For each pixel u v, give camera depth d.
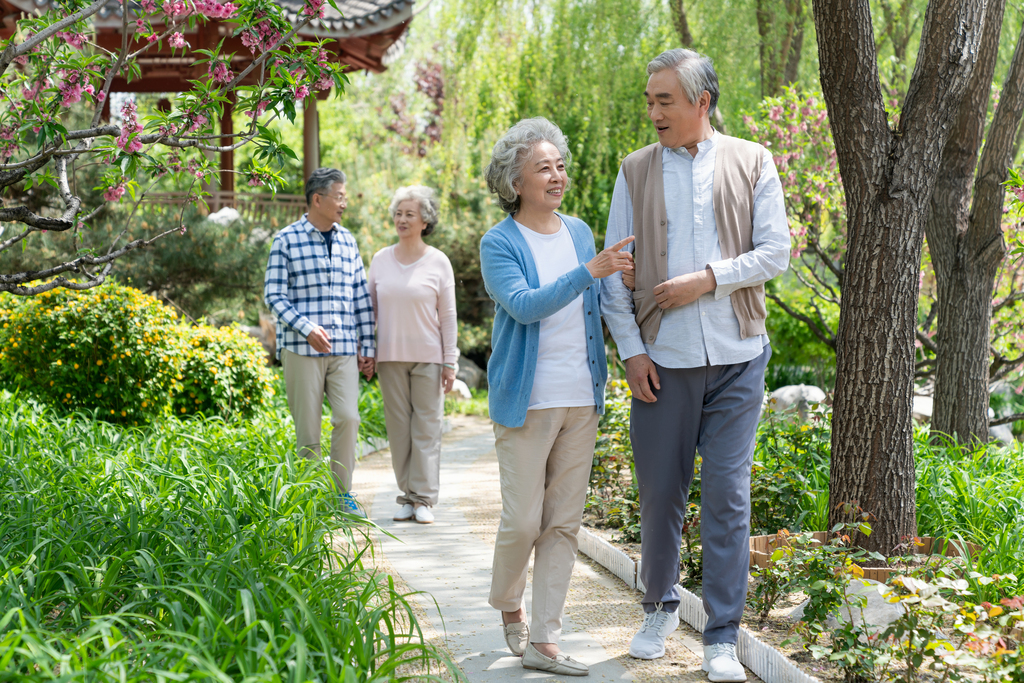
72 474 3.75
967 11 3.43
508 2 9.43
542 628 2.77
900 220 3.52
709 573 2.80
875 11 8.27
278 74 3.11
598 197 11.29
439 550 4.30
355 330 5.02
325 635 2.22
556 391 2.77
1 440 4.25
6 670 1.93
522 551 2.80
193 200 3.38
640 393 2.92
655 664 2.87
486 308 14.30
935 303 7.56
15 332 6.20
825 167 7.57
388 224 13.33
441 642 3.04
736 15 8.44
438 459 5.09
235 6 3.05
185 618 2.31
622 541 4.27
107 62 3.22
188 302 9.84
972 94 5.08
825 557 2.83
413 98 25.83
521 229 2.89
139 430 5.45
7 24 8.10
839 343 3.67
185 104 3.16
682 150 2.96
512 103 10.05
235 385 6.94
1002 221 5.59
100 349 6.24
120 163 2.99
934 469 4.43
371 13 10.24
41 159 3.00
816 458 4.62
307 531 3.15
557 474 2.84
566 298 2.61
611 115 9.52
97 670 1.92
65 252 8.20
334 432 4.95
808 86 8.97
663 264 2.91
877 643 2.55
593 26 8.91
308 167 12.77
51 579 2.67
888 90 7.70
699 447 2.95
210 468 4.08
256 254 9.90
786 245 2.87
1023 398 10.83
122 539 2.96
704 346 2.85
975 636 2.29
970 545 3.60
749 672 2.83
